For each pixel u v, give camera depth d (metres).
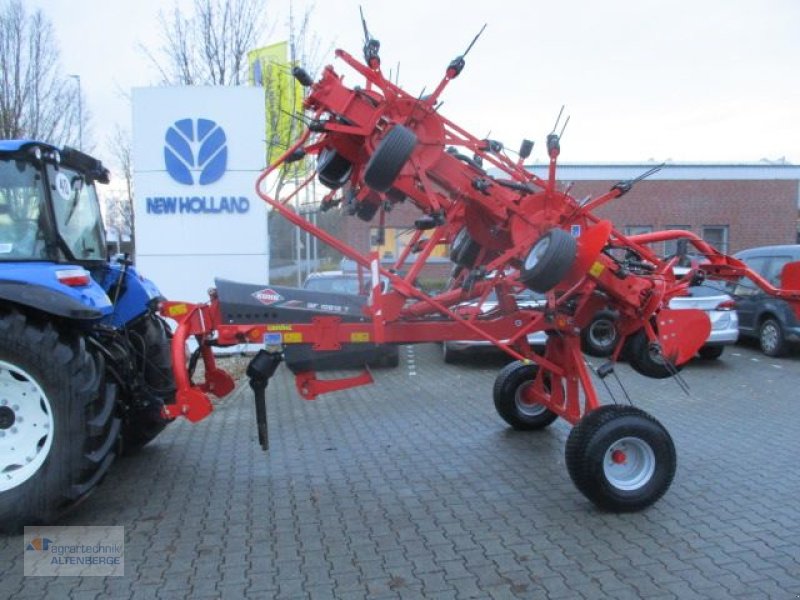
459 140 5.11
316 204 7.18
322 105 5.12
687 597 3.65
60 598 3.68
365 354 5.51
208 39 16.56
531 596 3.68
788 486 5.32
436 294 6.61
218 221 11.66
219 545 4.34
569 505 4.98
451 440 6.71
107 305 4.76
